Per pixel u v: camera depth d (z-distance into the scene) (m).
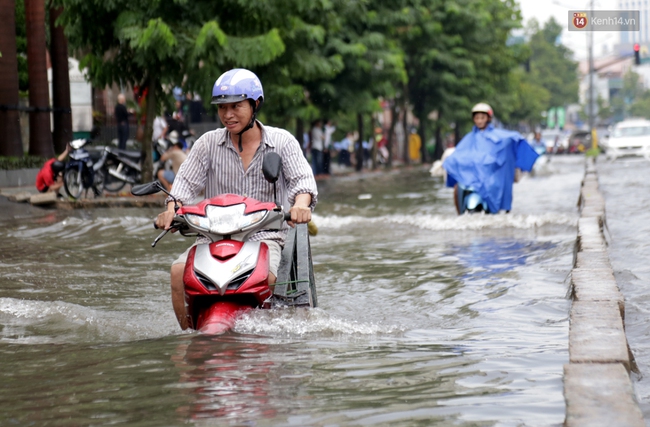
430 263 11.85
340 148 59.59
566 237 14.29
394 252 13.17
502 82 74.75
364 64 40.44
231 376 5.35
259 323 6.75
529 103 110.06
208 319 6.76
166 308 8.68
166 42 22.78
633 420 4.27
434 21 58.28
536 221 16.50
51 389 5.18
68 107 32.66
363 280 10.49
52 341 6.80
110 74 24.72
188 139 33.00
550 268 10.90
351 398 4.84
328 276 10.88
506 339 6.71
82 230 16.44
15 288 10.03
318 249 13.74
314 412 4.57
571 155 80.75
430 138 80.69
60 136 32.50
